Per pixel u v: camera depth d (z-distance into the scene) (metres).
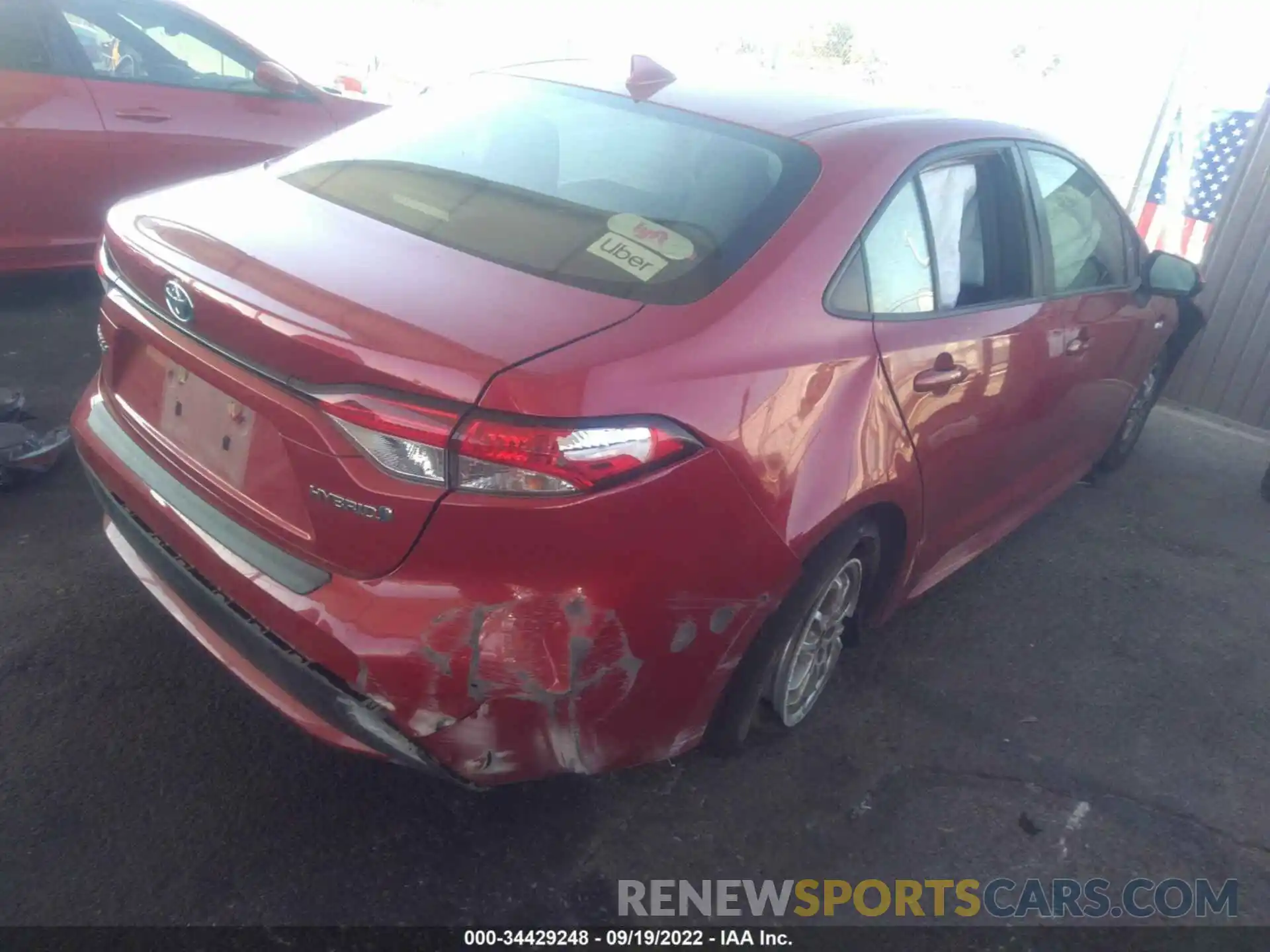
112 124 5.07
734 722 2.54
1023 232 3.25
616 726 2.16
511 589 1.95
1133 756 3.10
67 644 2.89
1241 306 5.99
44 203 4.98
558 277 2.17
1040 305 3.30
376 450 1.90
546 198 2.46
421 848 2.41
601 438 1.89
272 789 2.52
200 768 2.55
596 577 1.97
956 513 3.20
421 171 2.60
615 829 2.54
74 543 3.36
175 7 5.41
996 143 3.17
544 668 1.95
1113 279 3.98
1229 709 3.40
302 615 2.00
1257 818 2.91
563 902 2.34
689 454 2.02
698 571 2.12
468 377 1.84
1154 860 2.71
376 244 2.24
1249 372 6.04
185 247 2.26
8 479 3.58
